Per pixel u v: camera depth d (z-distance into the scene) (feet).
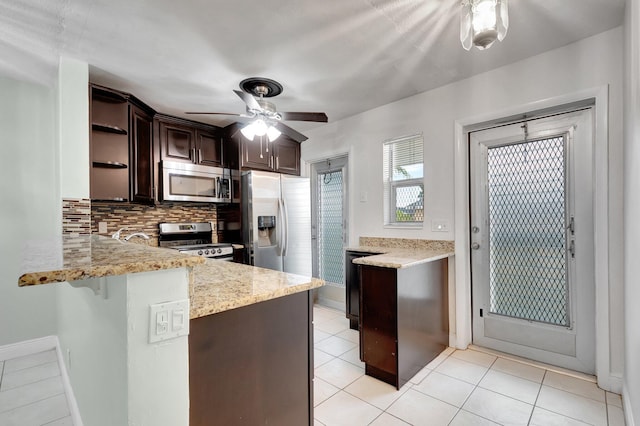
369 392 6.91
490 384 7.11
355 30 6.60
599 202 6.81
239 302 3.64
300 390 4.61
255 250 12.01
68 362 7.09
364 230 11.75
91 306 4.57
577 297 7.48
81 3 5.60
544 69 7.62
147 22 6.20
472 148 9.16
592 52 6.93
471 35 5.32
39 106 9.57
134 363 2.84
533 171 8.16
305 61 7.89
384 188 11.15
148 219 11.89
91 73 8.31
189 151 12.09
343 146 12.60
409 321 7.43
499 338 8.75
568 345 7.63
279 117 8.54
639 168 4.77
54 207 9.66
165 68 8.11
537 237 8.11
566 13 6.14
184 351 3.16
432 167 9.74
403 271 7.27
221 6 5.76
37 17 5.99
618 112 6.61
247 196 12.17
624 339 6.30
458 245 9.08
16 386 7.55
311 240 14.23
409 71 8.50
